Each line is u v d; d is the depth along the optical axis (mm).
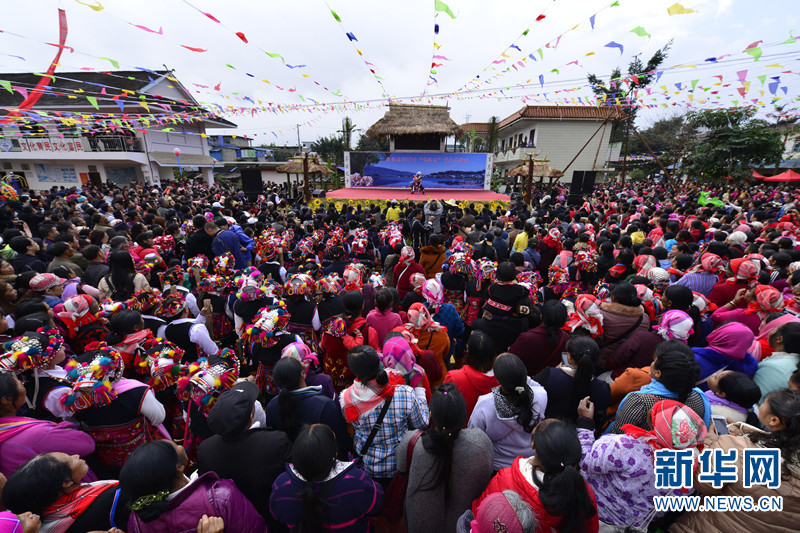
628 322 2842
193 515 1460
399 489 1903
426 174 20688
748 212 9820
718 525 1592
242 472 1724
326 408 2104
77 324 2967
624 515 1725
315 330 3518
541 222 9344
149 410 2201
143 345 2709
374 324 3254
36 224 7973
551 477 1404
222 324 4078
